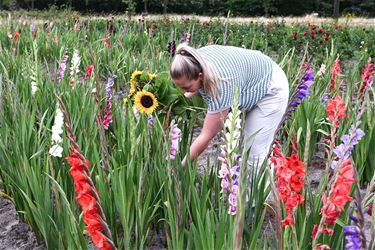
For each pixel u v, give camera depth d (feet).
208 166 10.88
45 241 10.40
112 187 10.02
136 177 10.59
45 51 31.83
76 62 17.40
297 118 15.05
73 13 77.66
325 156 16.29
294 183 6.25
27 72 19.35
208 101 10.66
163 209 10.96
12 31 38.37
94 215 6.61
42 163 12.10
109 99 14.23
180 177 10.20
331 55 23.66
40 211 10.07
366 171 13.94
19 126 13.01
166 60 23.35
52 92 16.12
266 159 9.84
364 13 139.44
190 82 10.39
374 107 14.71
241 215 6.25
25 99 15.72
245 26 54.54
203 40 41.88
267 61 11.43
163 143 10.46
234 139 7.99
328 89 18.42
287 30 48.78
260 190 9.84
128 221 9.62
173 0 134.41
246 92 10.93
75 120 13.57
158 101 13.35
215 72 10.28
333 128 8.63
